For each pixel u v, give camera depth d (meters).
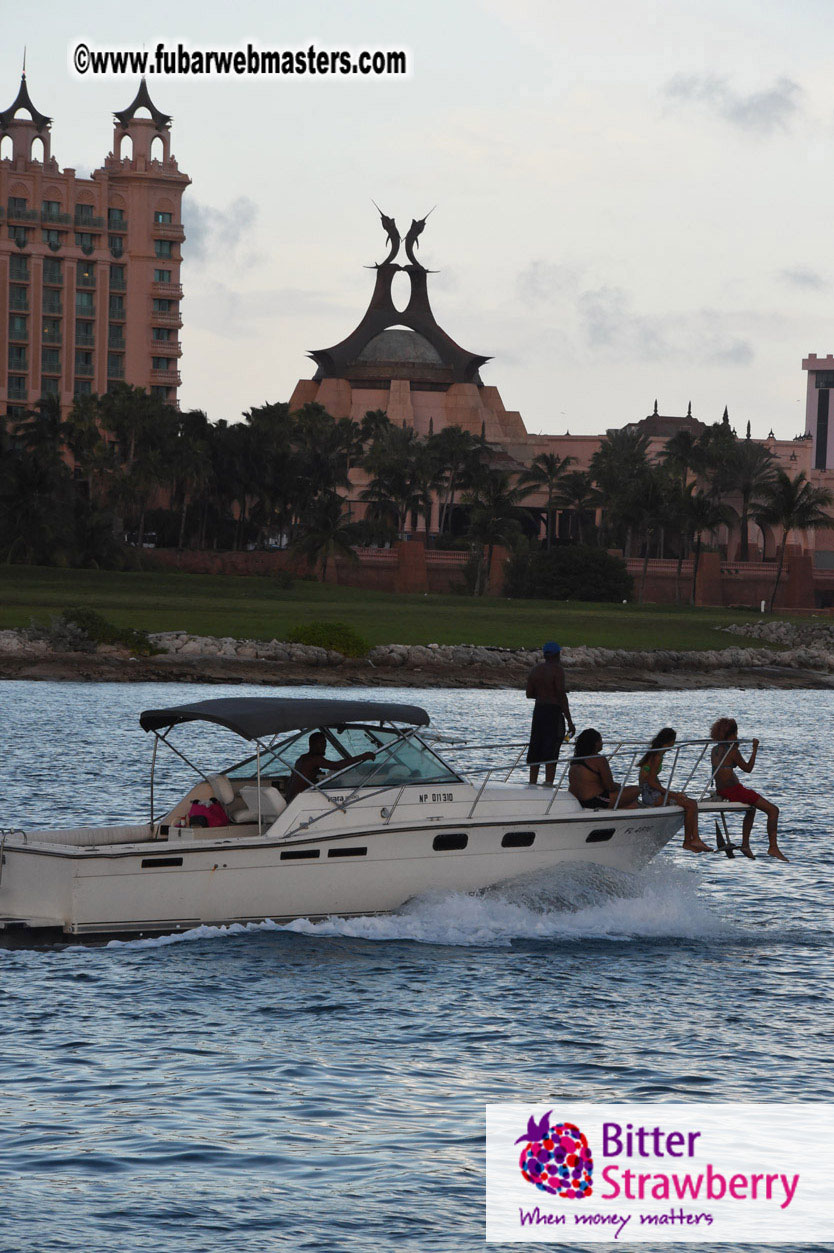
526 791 40.62
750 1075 28.06
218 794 39.41
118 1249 20.45
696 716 134.25
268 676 161.50
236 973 34.25
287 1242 20.80
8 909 37.06
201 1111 25.55
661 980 34.78
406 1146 24.20
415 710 40.03
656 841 41.66
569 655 191.25
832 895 45.78
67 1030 29.94
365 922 38.12
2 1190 22.17
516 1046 29.58
